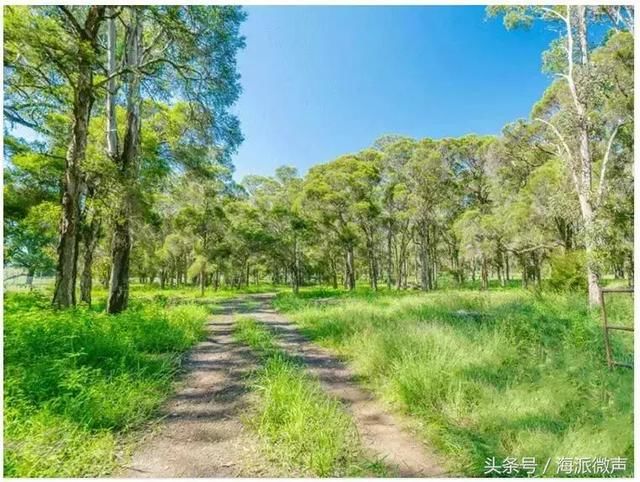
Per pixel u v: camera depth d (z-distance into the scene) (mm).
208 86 10617
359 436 3646
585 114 12945
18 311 7168
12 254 13547
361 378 5543
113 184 10219
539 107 18375
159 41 12531
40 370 4387
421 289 32281
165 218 30062
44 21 7625
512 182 24766
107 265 16812
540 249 24188
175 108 13875
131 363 5527
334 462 3180
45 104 9852
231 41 9828
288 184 39750
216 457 3275
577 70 13406
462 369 4797
